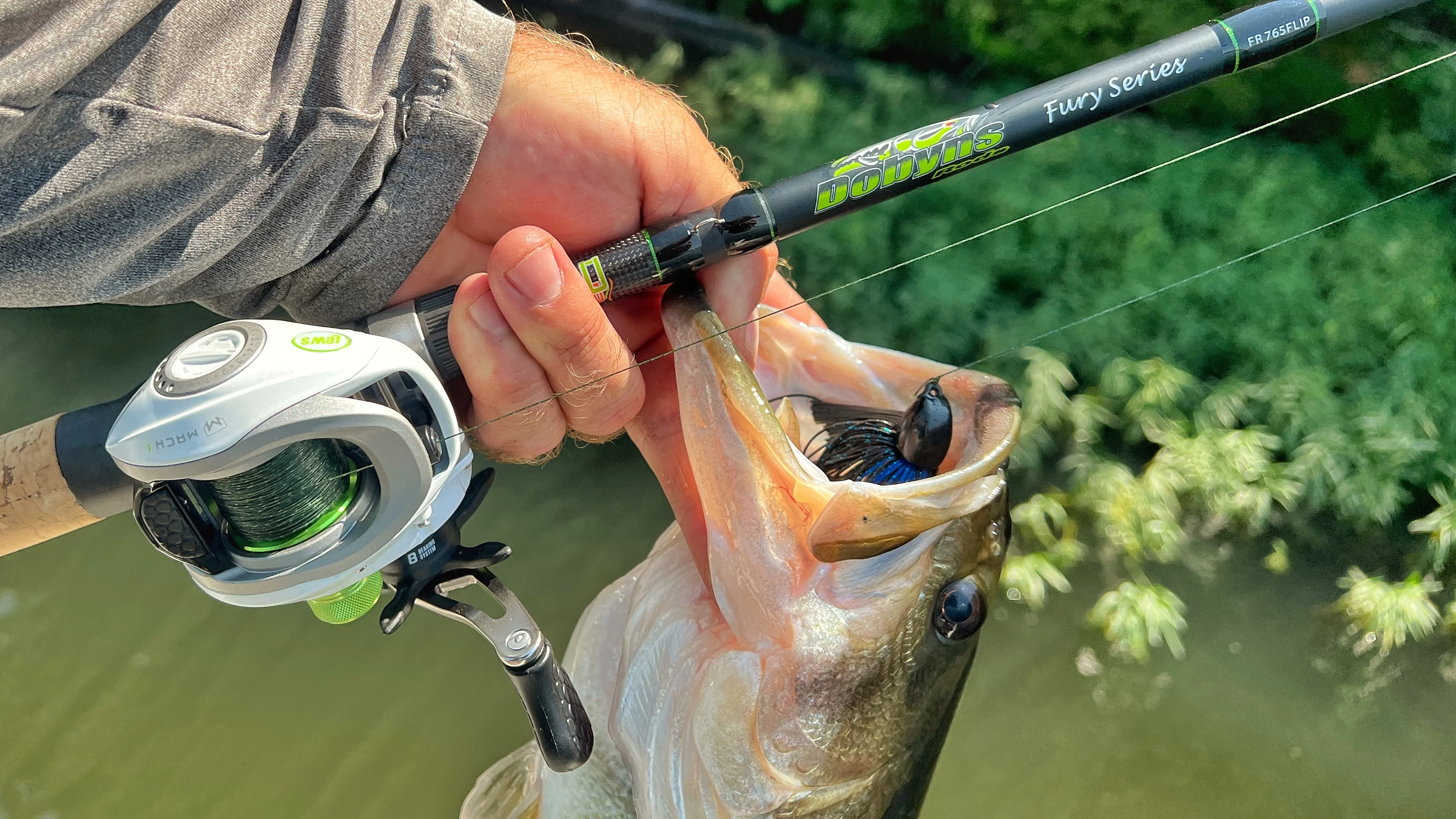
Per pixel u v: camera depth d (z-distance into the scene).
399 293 0.33
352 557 0.27
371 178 0.30
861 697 0.33
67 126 0.26
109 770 0.53
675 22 0.58
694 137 0.35
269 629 0.57
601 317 0.30
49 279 0.28
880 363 0.33
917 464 0.32
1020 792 0.55
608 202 0.34
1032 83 0.67
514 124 0.32
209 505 0.27
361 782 0.53
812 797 0.33
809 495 0.31
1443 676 0.55
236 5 0.28
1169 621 0.57
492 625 0.29
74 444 0.28
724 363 0.31
